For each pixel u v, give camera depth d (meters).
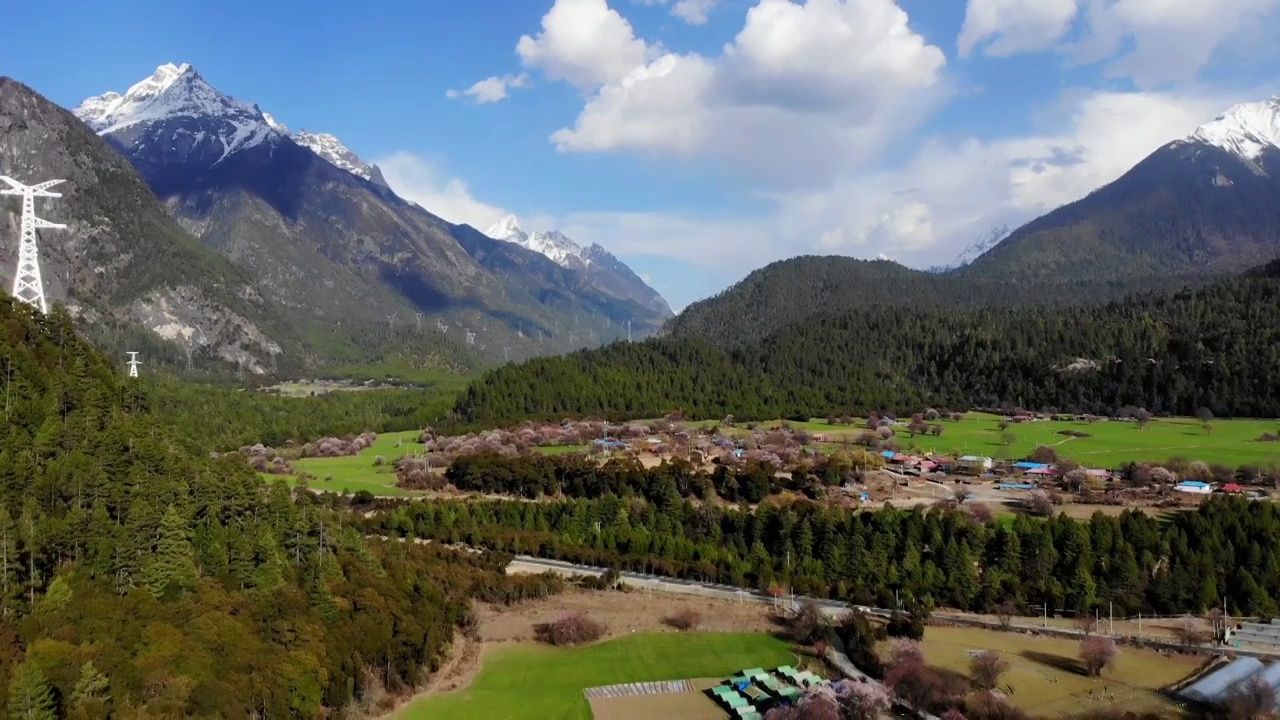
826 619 136.50
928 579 149.62
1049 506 188.50
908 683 113.31
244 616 104.56
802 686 115.94
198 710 86.62
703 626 140.62
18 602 90.50
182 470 130.25
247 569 114.00
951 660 123.06
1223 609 139.38
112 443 123.56
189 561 107.44
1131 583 145.50
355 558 133.38
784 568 161.50
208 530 117.00
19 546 95.12
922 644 129.38
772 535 173.75
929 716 108.06
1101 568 149.00
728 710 111.75
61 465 110.94
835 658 127.06
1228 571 146.00
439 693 115.69
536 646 132.62
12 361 130.38
